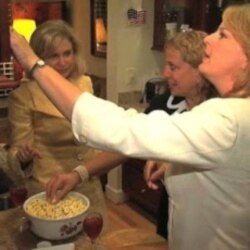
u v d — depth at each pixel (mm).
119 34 3613
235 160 1064
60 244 1435
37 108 1936
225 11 1124
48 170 1954
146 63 3775
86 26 4641
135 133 1001
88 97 1043
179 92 1808
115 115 1021
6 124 2320
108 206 3848
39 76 1063
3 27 1237
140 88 3801
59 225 1449
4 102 2277
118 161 1709
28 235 1517
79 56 2031
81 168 1663
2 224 1590
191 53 1721
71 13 4848
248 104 1080
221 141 1031
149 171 1550
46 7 4785
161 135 1003
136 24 3645
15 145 1895
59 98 1049
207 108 1063
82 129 1030
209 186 1148
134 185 3723
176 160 1020
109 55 3744
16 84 1387
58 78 1061
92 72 4660
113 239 1638
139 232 1709
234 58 1087
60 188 1601
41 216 1480
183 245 1271
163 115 1045
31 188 1863
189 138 1012
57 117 1937
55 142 1959
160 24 3646
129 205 3873
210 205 1171
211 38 1137
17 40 1096
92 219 1445
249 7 1086
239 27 1068
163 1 3602
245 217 1156
